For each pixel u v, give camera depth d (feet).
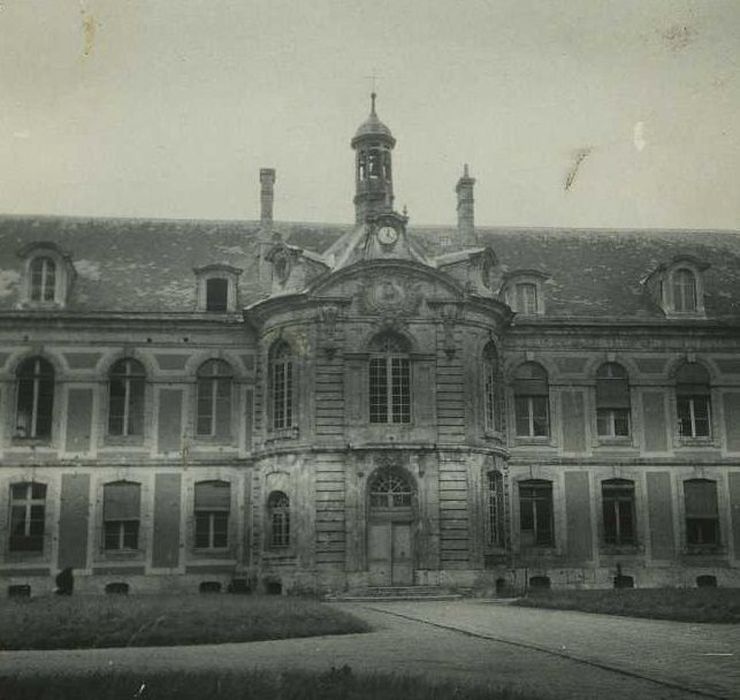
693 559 123.44
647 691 40.01
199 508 119.03
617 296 131.13
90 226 133.80
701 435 126.93
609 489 124.47
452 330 112.27
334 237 138.10
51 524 116.67
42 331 119.96
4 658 50.14
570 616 75.10
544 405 125.39
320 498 107.86
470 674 44.37
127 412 120.16
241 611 70.69
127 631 58.75
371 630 64.34
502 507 115.24
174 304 123.03
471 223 132.77
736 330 127.65
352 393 110.32
